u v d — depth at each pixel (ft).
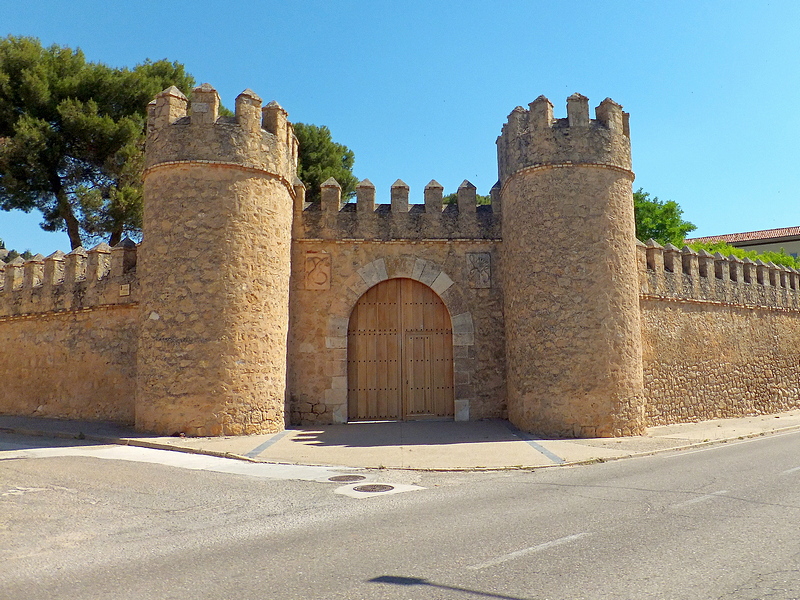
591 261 46.01
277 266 46.88
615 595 13.41
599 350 45.09
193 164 44.42
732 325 62.44
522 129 49.47
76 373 53.47
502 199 52.54
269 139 47.21
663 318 55.11
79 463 33.47
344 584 14.58
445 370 52.60
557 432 44.47
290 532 19.79
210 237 43.88
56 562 17.04
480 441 41.86
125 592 14.44
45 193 80.28
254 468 32.76
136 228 86.12
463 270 52.95
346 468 32.91
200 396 42.45
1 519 21.90
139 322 45.19
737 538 17.75
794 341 70.79
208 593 14.25
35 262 58.65
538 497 24.56
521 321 47.67
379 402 51.80
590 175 47.14
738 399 61.46
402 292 53.26
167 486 27.71
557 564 15.64
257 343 44.62
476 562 15.98
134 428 45.50
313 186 90.74
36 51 79.51
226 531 20.13
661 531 18.67
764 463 32.14
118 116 82.23
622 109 49.80
